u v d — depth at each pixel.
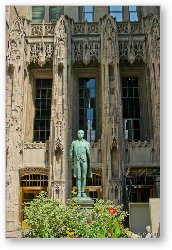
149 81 24.34
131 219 14.33
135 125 24.77
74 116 24.20
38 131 24.91
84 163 12.94
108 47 23.83
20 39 23.56
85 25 25.27
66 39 24.08
